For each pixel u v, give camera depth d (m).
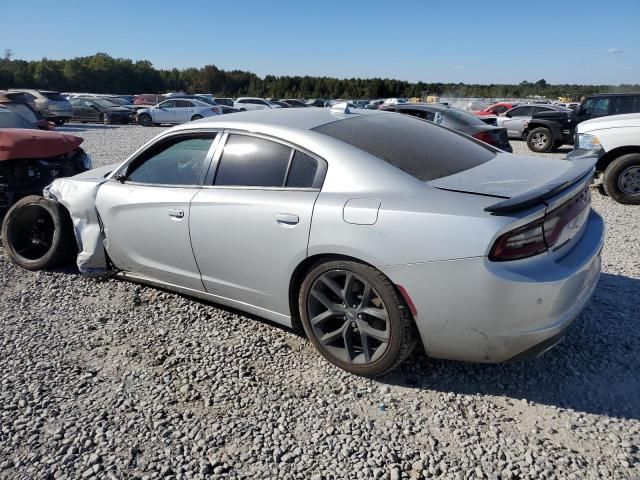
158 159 3.66
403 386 2.79
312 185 2.86
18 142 5.03
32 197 4.54
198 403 2.69
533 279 2.32
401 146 2.98
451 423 2.48
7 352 3.23
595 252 2.69
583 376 2.81
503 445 2.32
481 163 3.09
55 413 2.62
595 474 2.13
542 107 17.97
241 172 3.16
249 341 3.31
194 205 3.29
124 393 2.79
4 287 4.27
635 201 7.23
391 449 2.32
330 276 2.80
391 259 2.50
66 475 2.21
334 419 2.54
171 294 4.04
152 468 2.24
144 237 3.65
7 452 2.36
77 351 3.24
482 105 32.72
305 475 2.18
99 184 3.96
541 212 2.34
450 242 2.37
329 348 2.93
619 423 2.43
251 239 3.02
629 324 3.35
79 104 27.56
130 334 3.44
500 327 2.38
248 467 2.24
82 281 4.35
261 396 2.74
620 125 7.30
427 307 2.48
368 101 46.03
